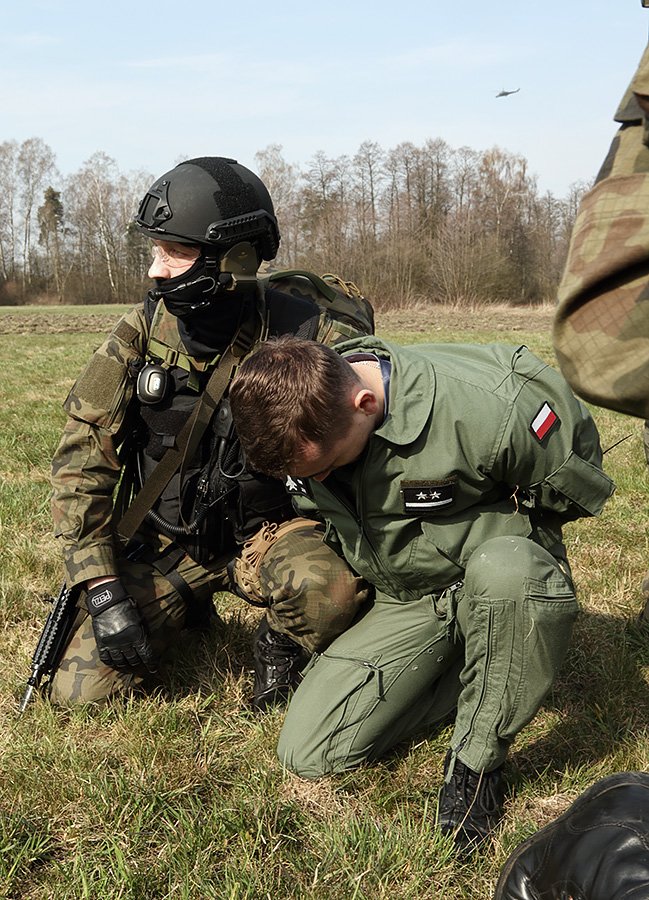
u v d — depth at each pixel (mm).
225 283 2414
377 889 1984
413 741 2549
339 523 2346
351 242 51188
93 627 2584
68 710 2637
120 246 77750
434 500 2186
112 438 2631
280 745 2414
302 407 1963
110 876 2014
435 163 61125
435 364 2199
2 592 3484
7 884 1993
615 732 2590
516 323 31984
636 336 958
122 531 2662
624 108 1068
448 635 2389
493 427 2131
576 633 3221
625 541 4289
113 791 2262
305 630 2498
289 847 2125
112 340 2615
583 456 2254
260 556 2615
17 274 80625
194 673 2896
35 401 9539
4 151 79938
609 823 1638
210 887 1949
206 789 2342
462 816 2160
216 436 2566
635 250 947
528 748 2531
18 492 4992
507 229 56656
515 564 2068
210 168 2443
